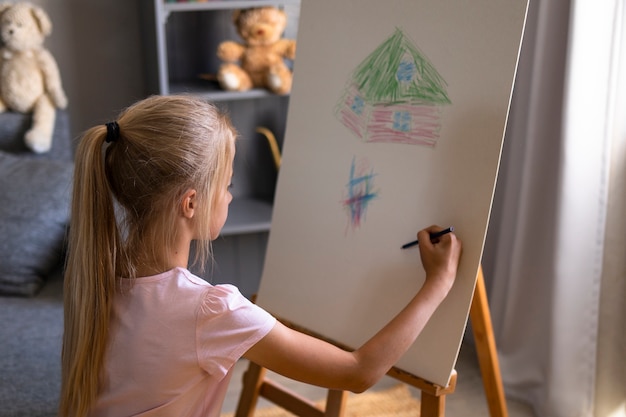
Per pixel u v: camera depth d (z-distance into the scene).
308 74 1.61
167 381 1.07
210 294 1.07
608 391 2.11
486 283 2.49
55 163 2.42
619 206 1.99
